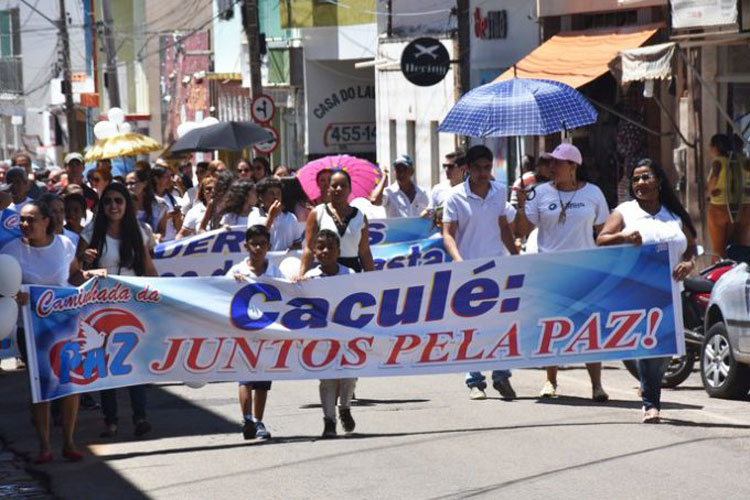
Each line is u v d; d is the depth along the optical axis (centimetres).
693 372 1942
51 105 8412
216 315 1426
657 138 2941
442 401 1645
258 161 2552
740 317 1609
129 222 1501
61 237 1403
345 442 1391
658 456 1261
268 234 1449
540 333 1489
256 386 1445
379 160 4750
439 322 1477
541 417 1497
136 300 1397
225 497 1170
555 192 1603
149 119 7969
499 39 3641
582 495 1122
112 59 7138
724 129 2711
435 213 2102
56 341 1344
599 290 1480
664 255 1471
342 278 1452
